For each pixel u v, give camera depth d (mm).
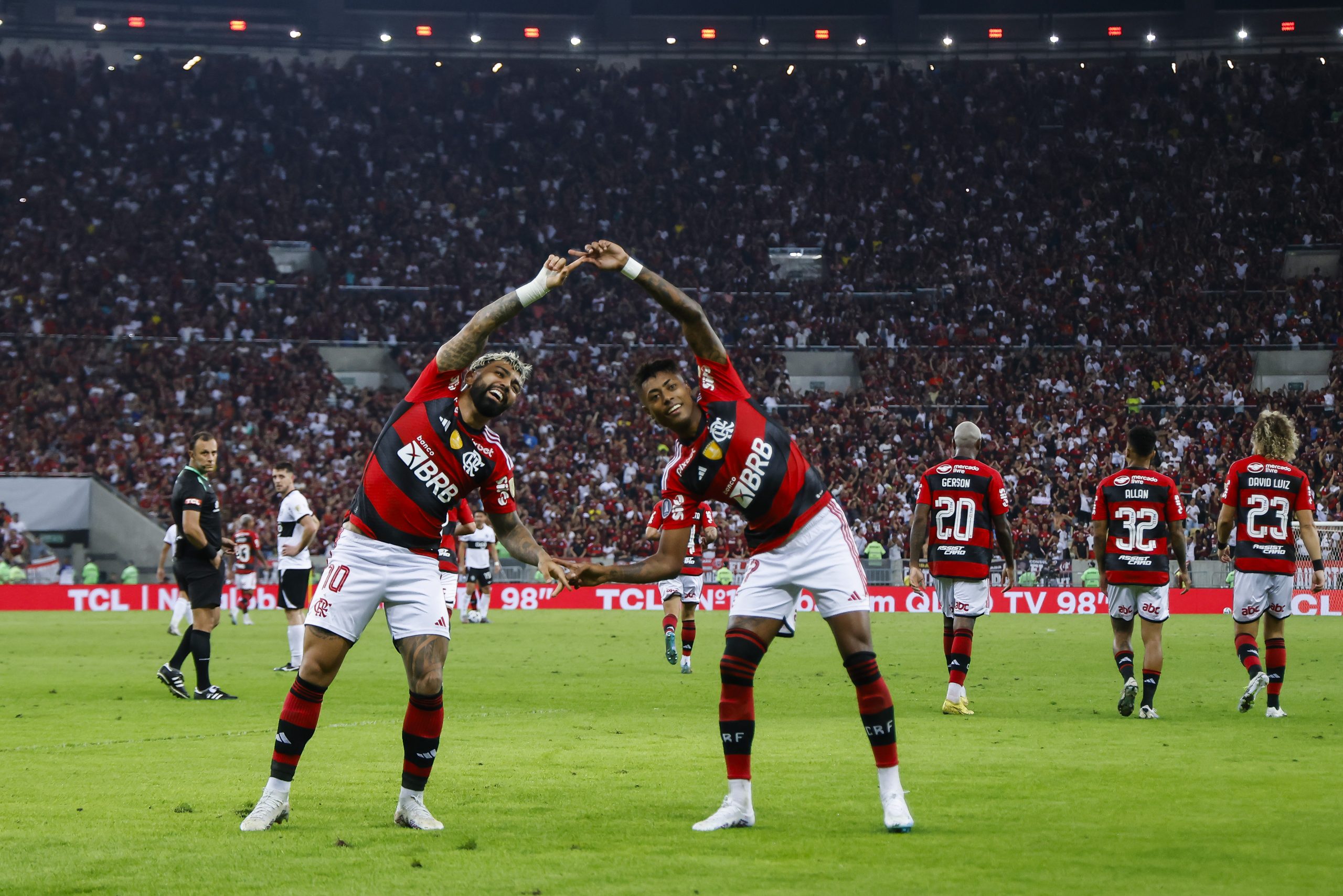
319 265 59344
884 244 60312
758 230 61094
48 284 54031
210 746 10711
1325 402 48781
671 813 7492
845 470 47344
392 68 65500
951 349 53938
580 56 66875
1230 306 54688
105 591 40844
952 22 66312
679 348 55188
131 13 63750
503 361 7473
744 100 65562
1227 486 13422
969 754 9914
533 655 22125
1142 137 62750
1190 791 8133
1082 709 13656
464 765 9484
